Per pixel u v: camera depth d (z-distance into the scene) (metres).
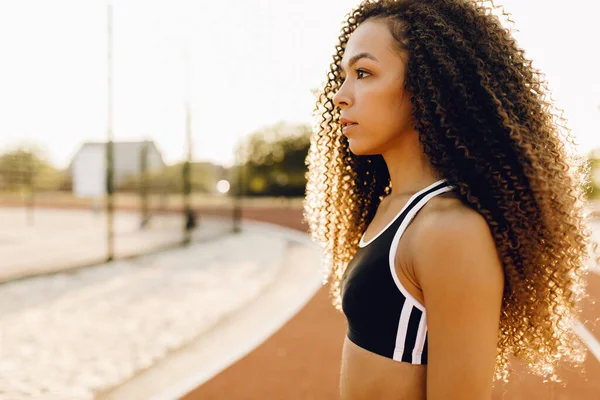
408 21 1.14
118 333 5.80
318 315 6.86
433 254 0.92
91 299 7.46
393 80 1.12
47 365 4.70
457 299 0.90
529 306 1.10
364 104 1.13
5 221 23.78
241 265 11.30
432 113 1.09
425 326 0.98
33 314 6.54
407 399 0.99
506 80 1.14
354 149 1.18
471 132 1.09
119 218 26.34
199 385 4.29
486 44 1.15
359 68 1.14
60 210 33.16
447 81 1.10
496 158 1.07
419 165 1.16
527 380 4.32
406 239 0.99
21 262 11.08
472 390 0.89
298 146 56.38
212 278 9.52
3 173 22.98
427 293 0.93
